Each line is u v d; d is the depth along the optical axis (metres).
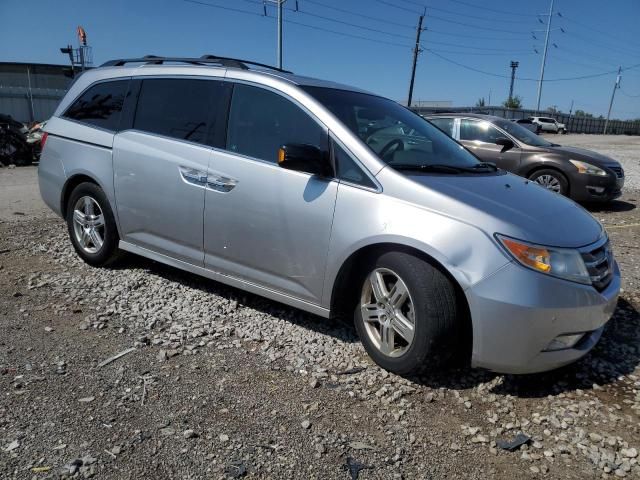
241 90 4.07
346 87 4.35
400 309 3.28
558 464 2.65
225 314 4.14
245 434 2.74
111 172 4.67
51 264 5.21
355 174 3.45
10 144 14.00
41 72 42.50
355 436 2.78
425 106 52.19
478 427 2.90
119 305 4.22
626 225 8.20
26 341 3.60
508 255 2.98
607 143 35.28
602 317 3.23
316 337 3.83
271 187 3.70
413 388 3.23
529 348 2.99
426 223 3.13
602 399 3.23
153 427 2.75
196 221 4.12
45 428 2.69
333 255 3.43
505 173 4.33
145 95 4.63
